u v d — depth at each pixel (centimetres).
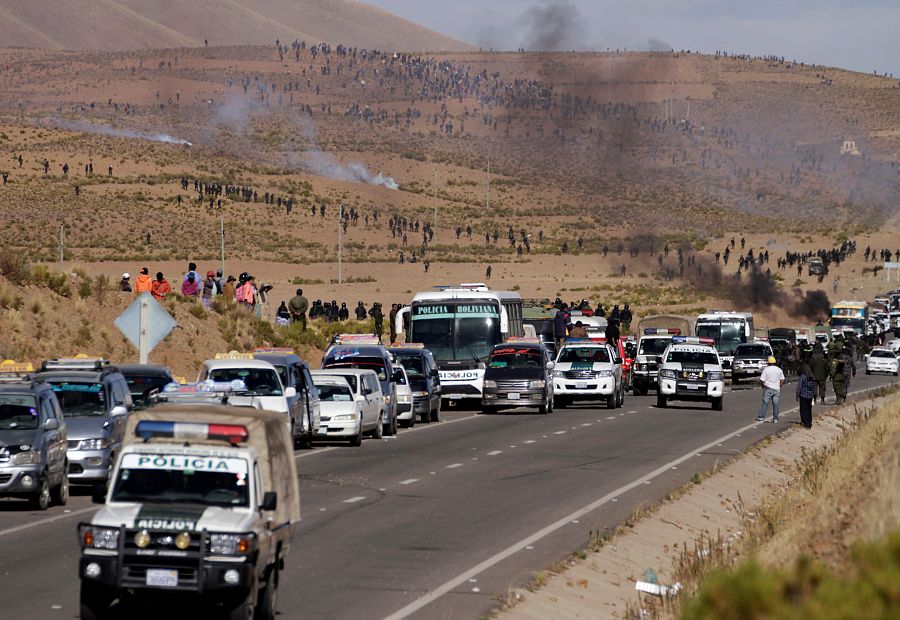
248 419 3881
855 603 2144
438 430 10994
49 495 6375
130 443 3838
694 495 6844
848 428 10750
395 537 5428
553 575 4609
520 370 12900
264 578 3784
